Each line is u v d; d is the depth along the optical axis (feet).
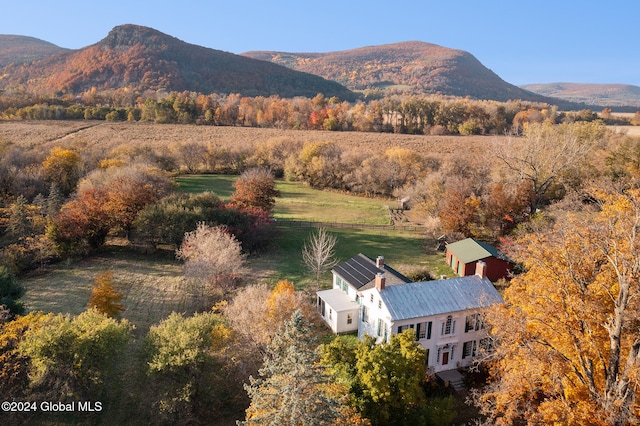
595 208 138.72
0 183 222.48
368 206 281.74
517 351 83.35
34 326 105.29
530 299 86.89
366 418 84.02
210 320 114.11
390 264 187.62
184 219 192.13
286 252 202.80
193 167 357.82
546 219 182.39
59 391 102.22
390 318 113.60
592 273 87.97
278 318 113.39
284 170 358.64
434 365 119.34
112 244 204.54
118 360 116.06
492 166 247.50
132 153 320.29
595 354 79.61
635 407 67.92
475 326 122.11
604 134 271.28
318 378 67.62
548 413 73.20
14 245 171.53
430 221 216.74
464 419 100.78
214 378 105.91
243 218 202.49
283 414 65.16
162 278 172.65
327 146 346.95
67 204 197.77
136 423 100.58
